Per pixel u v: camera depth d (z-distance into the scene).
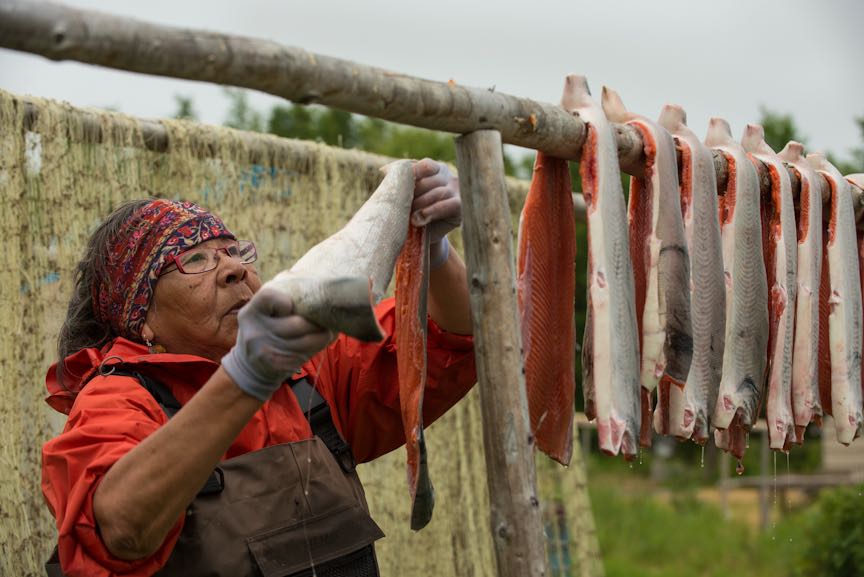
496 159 1.72
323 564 1.86
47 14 1.19
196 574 1.76
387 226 1.75
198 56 1.31
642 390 2.06
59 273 2.77
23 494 2.62
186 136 3.13
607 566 9.98
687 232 2.11
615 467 16.64
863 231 2.75
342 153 3.67
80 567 1.62
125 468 1.58
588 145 1.91
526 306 1.97
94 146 2.90
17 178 2.66
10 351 2.62
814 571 8.06
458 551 4.02
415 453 1.86
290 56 1.40
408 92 1.57
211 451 1.55
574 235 2.02
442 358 2.15
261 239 3.38
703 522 11.91
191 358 1.92
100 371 1.91
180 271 1.94
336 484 1.95
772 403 2.33
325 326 1.49
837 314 2.47
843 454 13.38
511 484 1.71
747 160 2.29
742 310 2.23
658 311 2.01
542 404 1.99
